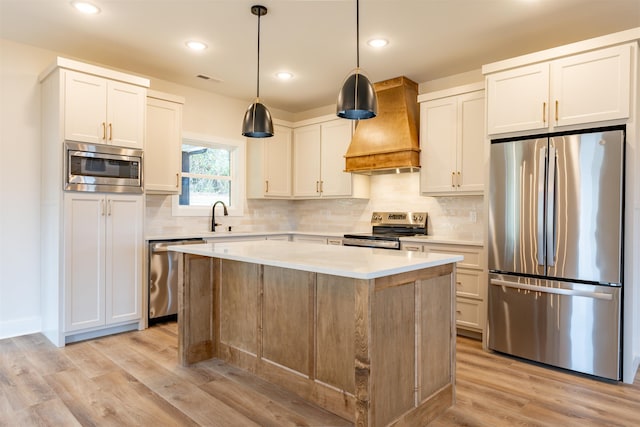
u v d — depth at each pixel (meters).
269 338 2.66
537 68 3.07
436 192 4.08
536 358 3.02
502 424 2.17
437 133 4.08
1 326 3.46
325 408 2.31
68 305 3.31
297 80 4.49
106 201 3.53
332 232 5.25
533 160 3.04
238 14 3.00
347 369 2.21
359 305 1.87
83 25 3.19
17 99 3.52
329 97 5.15
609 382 2.71
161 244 3.89
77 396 2.42
